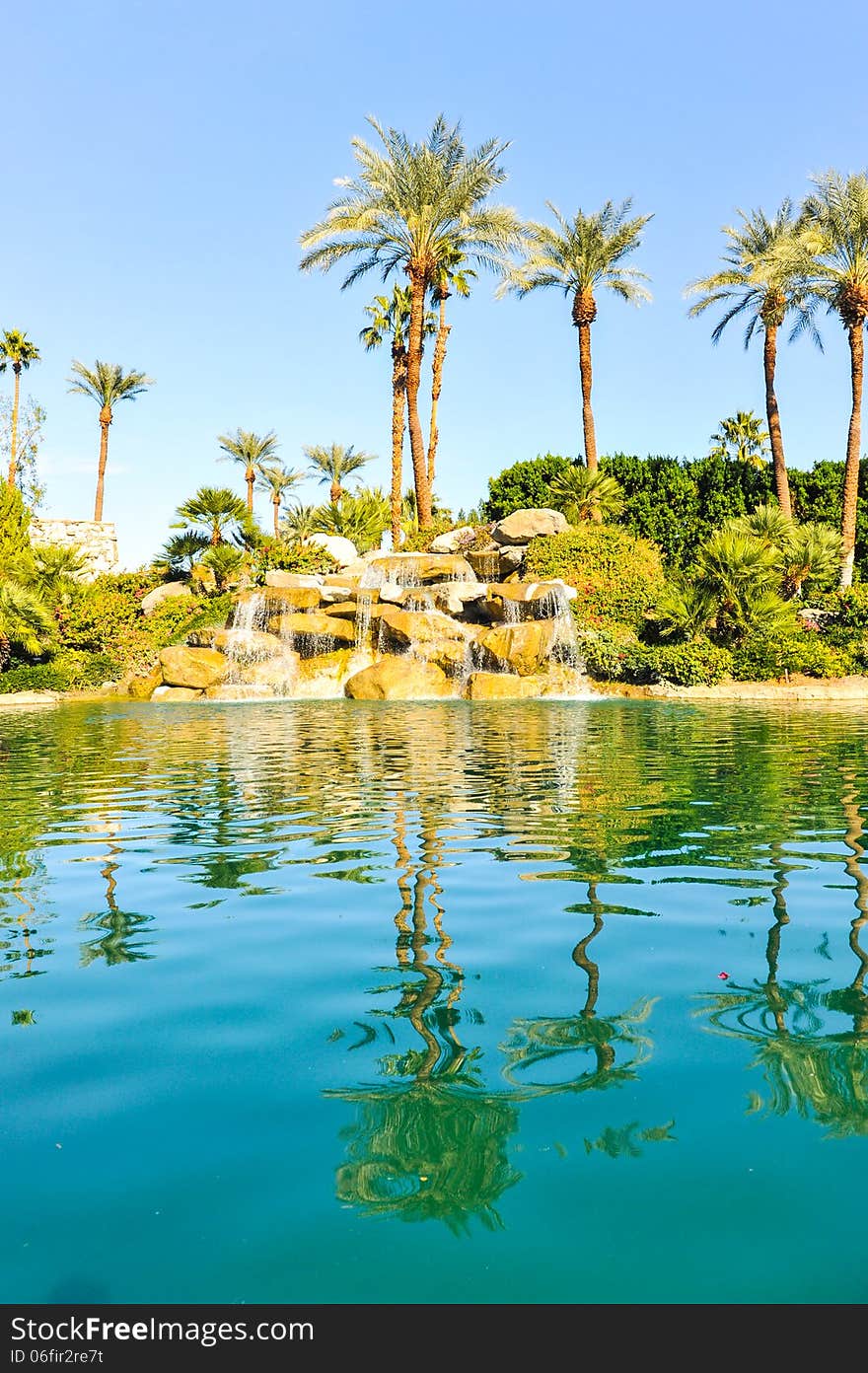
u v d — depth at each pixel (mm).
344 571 32719
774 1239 2014
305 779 9125
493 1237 2025
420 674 24094
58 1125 2527
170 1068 2871
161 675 25750
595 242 33562
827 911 4457
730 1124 2484
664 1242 1998
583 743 12406
